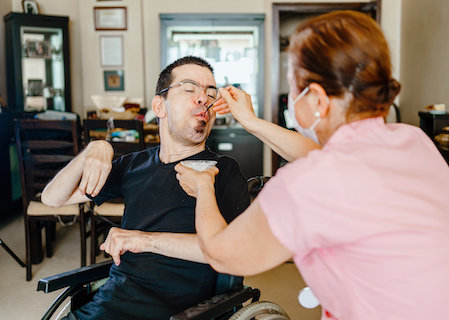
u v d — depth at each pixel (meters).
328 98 0.79
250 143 4.97
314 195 0.69
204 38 5.19
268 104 5.39
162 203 1.35
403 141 0.79
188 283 1.25
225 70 5.24
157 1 5.34
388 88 0.76
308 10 5.14
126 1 5.26
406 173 0.74
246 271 0.79
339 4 5.07
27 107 5.06
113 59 5.34
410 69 4.83
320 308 2.43
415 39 4.68
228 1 5.30
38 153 3.15
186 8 5.34
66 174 1.36
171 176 1.38
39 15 4.90
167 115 1.42
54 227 3.55
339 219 0.68
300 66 0.80
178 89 1.40
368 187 0.69
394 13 5.14
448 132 3.16
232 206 1.33
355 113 0.79
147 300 1.23
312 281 0.80
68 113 3.69
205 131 1.43
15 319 2.30
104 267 1.34
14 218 4.27
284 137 1.24
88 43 5.32
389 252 0.70
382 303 0.74
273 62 5.23
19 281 2.78
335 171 0.69
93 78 5.36
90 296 1.35
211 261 0.84
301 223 0.69
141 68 5.36
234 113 1.30
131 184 1.43
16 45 4.85
